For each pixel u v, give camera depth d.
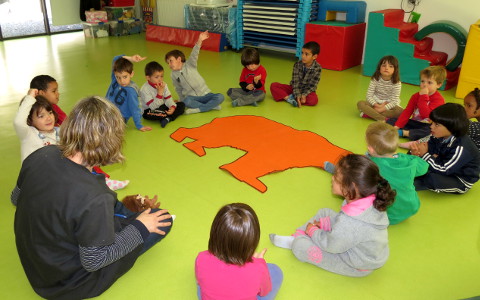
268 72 4.94
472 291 1.60
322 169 2.55
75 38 7.48
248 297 1.30
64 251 1.32
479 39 3.56
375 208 1.51
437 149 2.27
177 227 1.99
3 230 1.99
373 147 1.90
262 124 3.27
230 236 1.22
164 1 7.47
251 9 5.68
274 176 2.47
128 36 7.70
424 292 1.60
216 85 4.36
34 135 2.16
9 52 6.19
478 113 2.51
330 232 1.58
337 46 4.87
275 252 1.82
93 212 1.24
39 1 7.80
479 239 1.85
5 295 1.59
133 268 1.73
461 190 2.26
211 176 2.48
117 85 3.12
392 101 3.29
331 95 4.05
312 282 1.65
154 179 2.44
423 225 2.03
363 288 1.62
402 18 4.74
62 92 4.19
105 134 1.27
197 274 1.32
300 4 5.06
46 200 1.24
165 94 3.38
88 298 1.53
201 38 3.48
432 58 4.23
